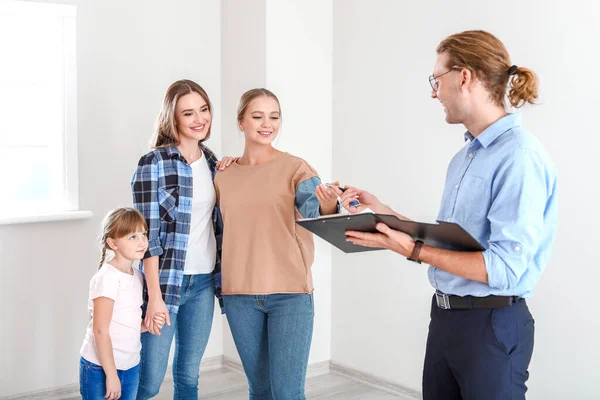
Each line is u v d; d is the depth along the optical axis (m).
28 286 3.37
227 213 2.47
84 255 3.53
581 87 2.72
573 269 2.78
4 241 3.29
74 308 3.51
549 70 2.83
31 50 3.41
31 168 3.46
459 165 1.81
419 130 3.40
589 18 2.69
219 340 4.04
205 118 2.57
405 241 1.69
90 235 3.55
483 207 1.68
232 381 3.79
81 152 3.51
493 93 1.70
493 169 1.66
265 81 3.65
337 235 1.85
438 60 1.76
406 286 3.51
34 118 3.45
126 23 3.61
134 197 2.54
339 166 3.87
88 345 2.46
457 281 1.72
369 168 3.68
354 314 3.82
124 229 2.40
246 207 2.44
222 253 2.50
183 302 2.60
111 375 2.38
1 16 3.32
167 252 2.54
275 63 3.67
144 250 2.46
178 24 3.79
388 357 3.63
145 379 2.60
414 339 3.48
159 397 3.54
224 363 4.05
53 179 3.51
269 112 2.42
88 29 3.50
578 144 2.74
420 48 3.37
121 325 2.43
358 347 3.80
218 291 2.68
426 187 3.38
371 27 3.62
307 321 2.42
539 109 2.88
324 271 3.92
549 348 2.87
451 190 1.80
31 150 3.45
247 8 3.73
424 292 3.42
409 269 3.48
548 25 2.83
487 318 1.69
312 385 3.74
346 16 3.77
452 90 1.72
